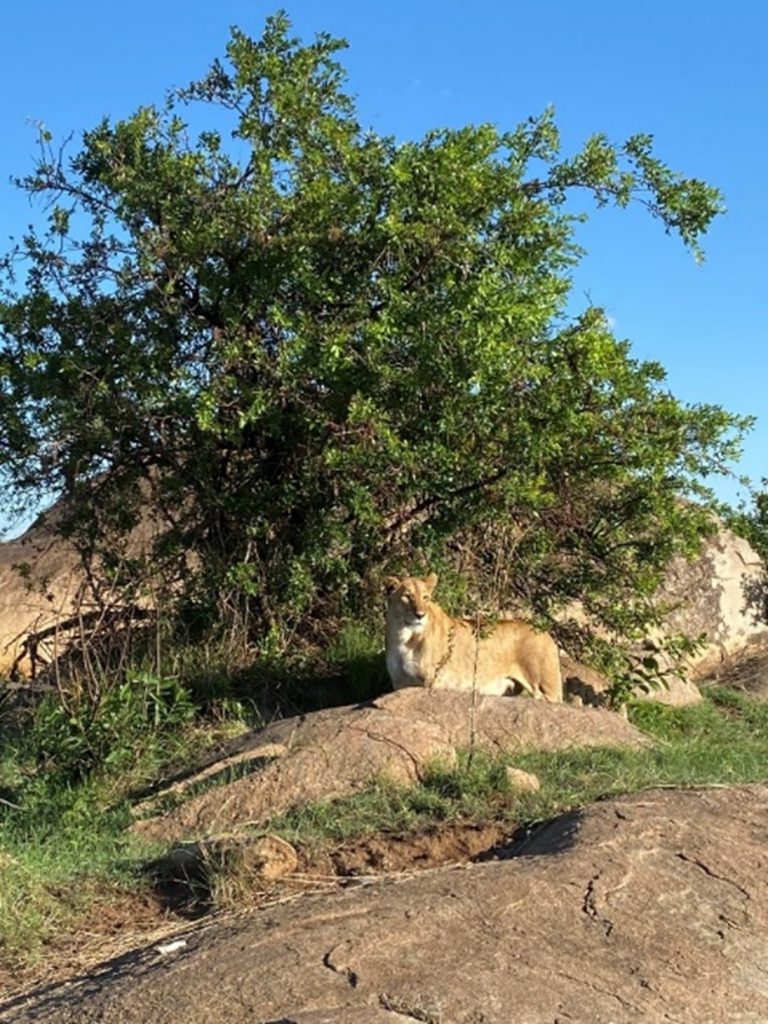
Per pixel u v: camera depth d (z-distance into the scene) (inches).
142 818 325.1
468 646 438.6
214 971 199.9
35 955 229.3
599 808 278.7
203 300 475.2
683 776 335.6
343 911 223.9
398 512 477.4
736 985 211.8
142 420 464.1
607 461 460.4
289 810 311.1
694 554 482.3
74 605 482.3
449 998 192.4
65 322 474.0
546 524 488.4
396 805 304.8
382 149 476.1
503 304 434.0
